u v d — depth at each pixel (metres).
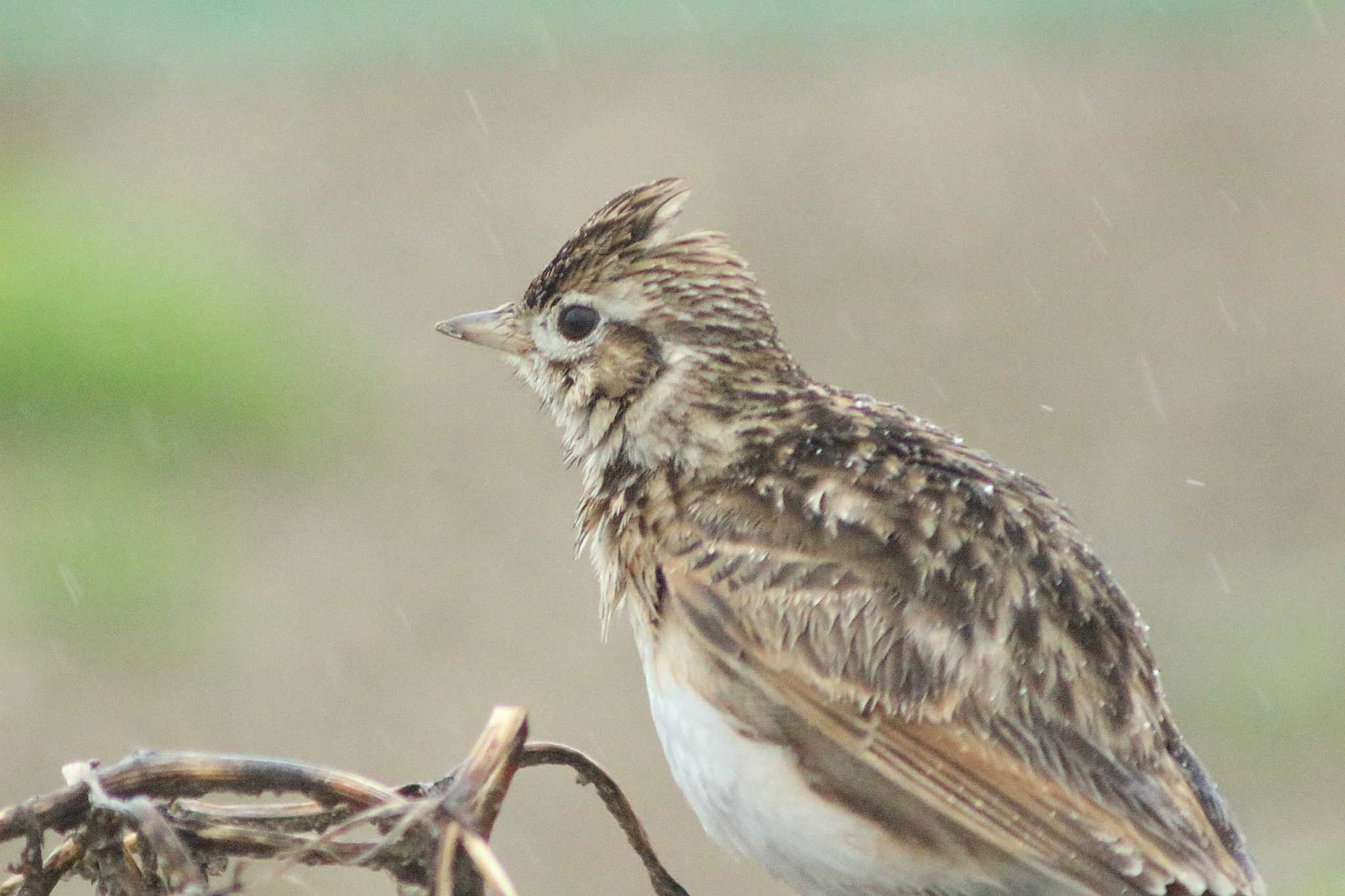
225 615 16.95
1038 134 30.22
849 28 35.41
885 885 6.27
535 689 15.91
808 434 6.86
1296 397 21.80
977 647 6.09
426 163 29.47
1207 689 16.09
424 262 25.81
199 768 5.22
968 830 6.09
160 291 21.67
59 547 17.77
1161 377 22.48
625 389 7.09
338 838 5.12
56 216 25.28
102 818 5.13
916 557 6.27
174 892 4.95
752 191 28.41
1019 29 35.00
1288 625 16.84
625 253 7.14
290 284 24.58
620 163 29.44
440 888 5.07
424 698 15.80
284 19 35.47
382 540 18.44
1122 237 26.69
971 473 6.63
